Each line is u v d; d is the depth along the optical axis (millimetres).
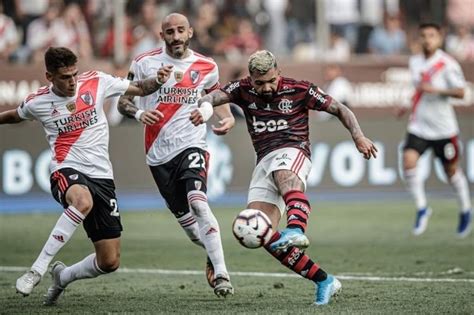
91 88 25656
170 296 27547
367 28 64750
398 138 63000
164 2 61594
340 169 62125
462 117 63625
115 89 25953
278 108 25016
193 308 24875
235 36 63062
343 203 59500
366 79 62906
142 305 25641
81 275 25844
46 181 57781
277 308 24531
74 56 24734
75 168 25469
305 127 25344
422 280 30656
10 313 24406
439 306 24703
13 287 30016
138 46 60094
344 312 23484
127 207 57125
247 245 22609
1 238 44406
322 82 62312
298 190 24141
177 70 29438
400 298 26344
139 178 59625
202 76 29672
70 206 24688
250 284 30125
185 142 29219
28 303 26375
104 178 25609
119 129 59188
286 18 64062
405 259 36750
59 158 25578
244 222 22453
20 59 58938
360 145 24531
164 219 52031
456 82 46000
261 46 63750
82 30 59594
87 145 25547
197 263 36219
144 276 32594
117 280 31484
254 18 63688
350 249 40094
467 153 63562
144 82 26234
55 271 25859
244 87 25188
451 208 56719
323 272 25188
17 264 36312
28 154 57500
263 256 37781
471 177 63625
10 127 57188
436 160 63344
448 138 46281
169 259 37375
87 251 39906
